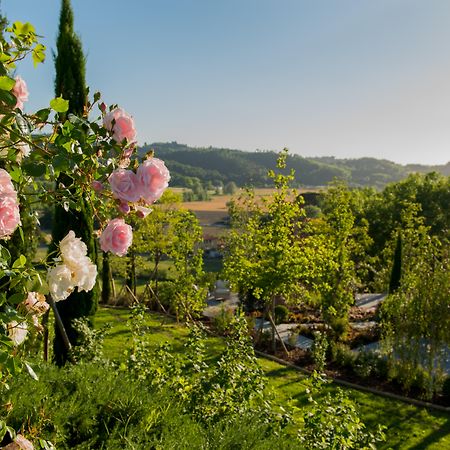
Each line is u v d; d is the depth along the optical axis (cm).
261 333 1734
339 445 542
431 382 1248
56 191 207
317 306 2311
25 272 177
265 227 1658
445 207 3338
